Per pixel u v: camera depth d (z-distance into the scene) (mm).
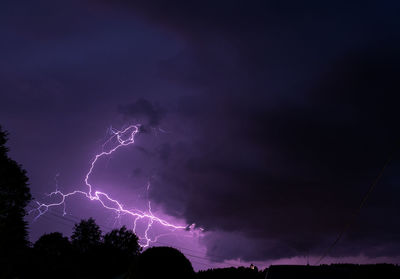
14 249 30250
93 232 42500
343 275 7195
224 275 33938
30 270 32312
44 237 37531
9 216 30250
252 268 34125
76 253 39500
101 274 38000
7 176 30391
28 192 31688
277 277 7316
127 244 42062
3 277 28969
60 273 35812
